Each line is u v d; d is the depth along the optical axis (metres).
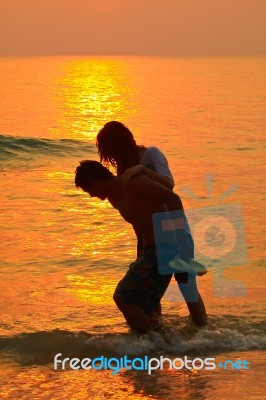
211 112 55.78
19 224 14.50
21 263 11.41
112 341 7.66
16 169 24.11
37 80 132.88
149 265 7.46
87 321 8.45
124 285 7.55
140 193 7.46
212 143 32.94
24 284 10.17
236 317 8.46
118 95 83.62
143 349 7.48
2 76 156.38
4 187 19.61
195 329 7.93
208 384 6.52
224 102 68.25
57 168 24.41
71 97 79.44
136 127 43.47
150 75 165.38
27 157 27.34
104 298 9.45
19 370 6.98
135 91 93.12
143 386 6.51
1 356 7.35
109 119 50.53
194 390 6.38
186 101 70.81
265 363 7.05
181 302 9.14
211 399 6.16
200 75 159.25
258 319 8.39
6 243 12.84
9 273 10.81
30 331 8.08
